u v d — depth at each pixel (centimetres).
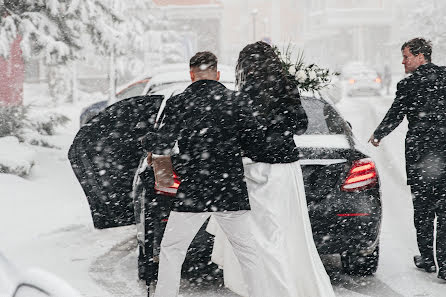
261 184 524
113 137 673
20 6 1585
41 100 3844
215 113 505
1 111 1575
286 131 530
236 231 513
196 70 527
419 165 702
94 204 698
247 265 516
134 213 676
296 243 533
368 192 634
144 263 670
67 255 794
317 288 529
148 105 664
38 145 1612
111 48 1727
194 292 636
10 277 369
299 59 735
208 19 5275
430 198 703
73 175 1341
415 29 4981
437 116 695
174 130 506
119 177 692
